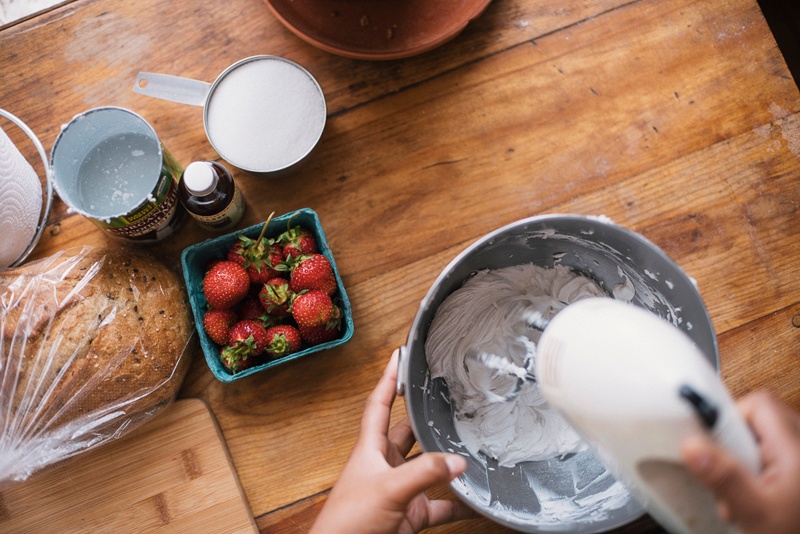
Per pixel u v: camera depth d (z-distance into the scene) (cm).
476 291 85
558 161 93
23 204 84
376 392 75
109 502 87
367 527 67
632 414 51
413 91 94
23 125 89
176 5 93
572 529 67
